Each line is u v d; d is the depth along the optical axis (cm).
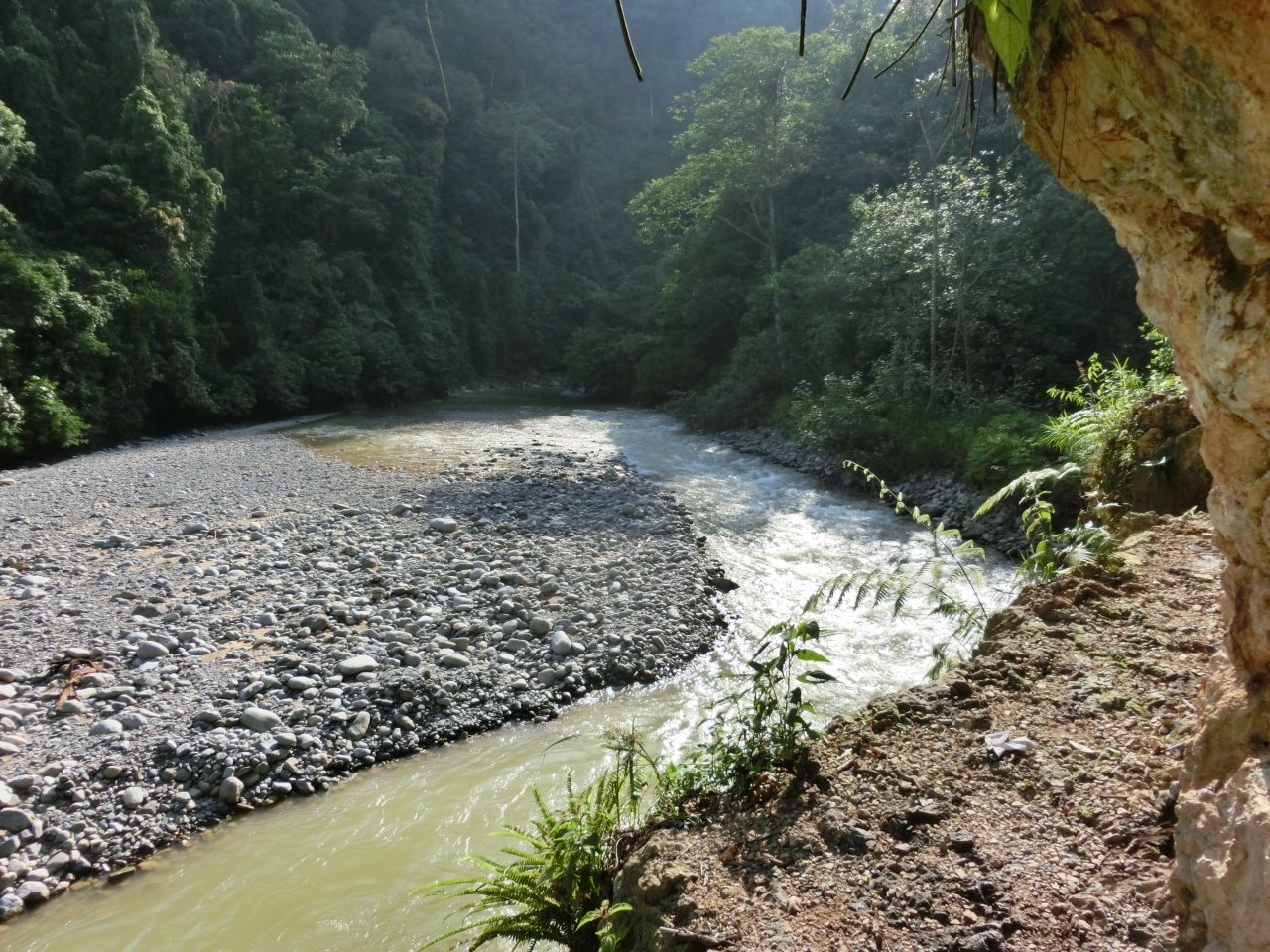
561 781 461
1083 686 288
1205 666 289
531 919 261
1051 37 154
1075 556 374
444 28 3638
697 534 970
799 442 1542
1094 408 740
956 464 1174
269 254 2512
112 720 496
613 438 1861
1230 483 171
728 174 2131
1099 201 168
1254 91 127
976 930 190
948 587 766
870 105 2448
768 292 1981
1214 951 157
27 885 376
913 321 1415
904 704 293
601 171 4600
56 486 1212
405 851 403
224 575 768
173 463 1434
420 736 512
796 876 218
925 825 230
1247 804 155
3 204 1742
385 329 2834
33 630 632
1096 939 181
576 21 5016
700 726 525
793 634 309
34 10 2152
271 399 2242
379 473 1320
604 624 673
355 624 659
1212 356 153
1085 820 222
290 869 391
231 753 468
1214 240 149
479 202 3719
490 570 788
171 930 352
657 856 236
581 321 3950
